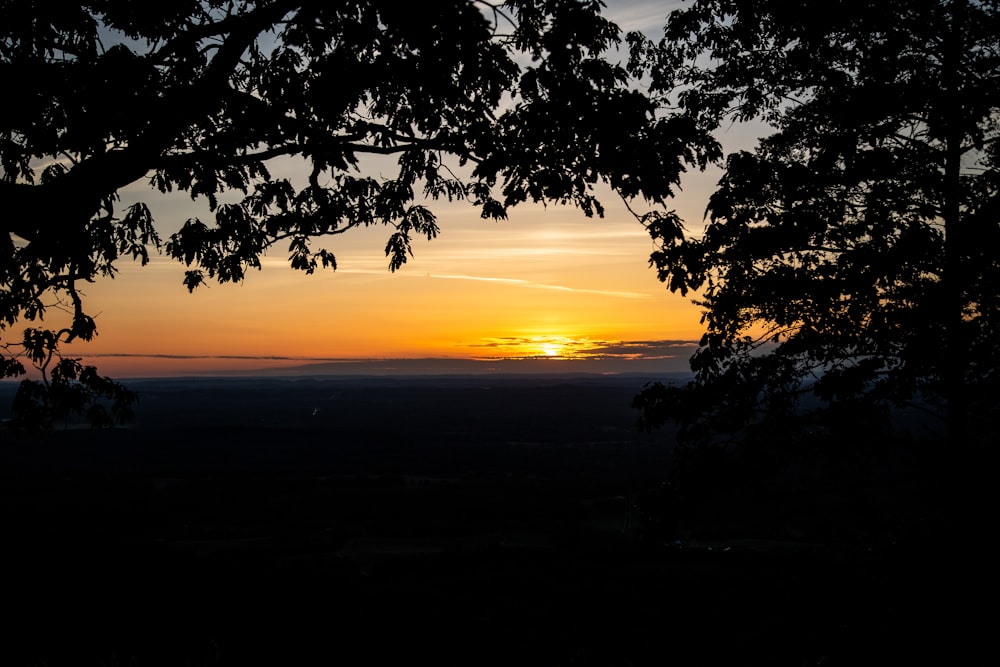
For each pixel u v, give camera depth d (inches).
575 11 300.2
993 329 330.0
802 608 355.3
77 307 365.4
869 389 371.2
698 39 426.3
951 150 360.8
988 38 351.9
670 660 399.9
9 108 277.7
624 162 313.3
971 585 306.0
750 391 392.5
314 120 343.3
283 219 406.3
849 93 377.7
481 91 353.1
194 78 319.6
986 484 315.0
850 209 383.2
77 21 290.8
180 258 382.6
